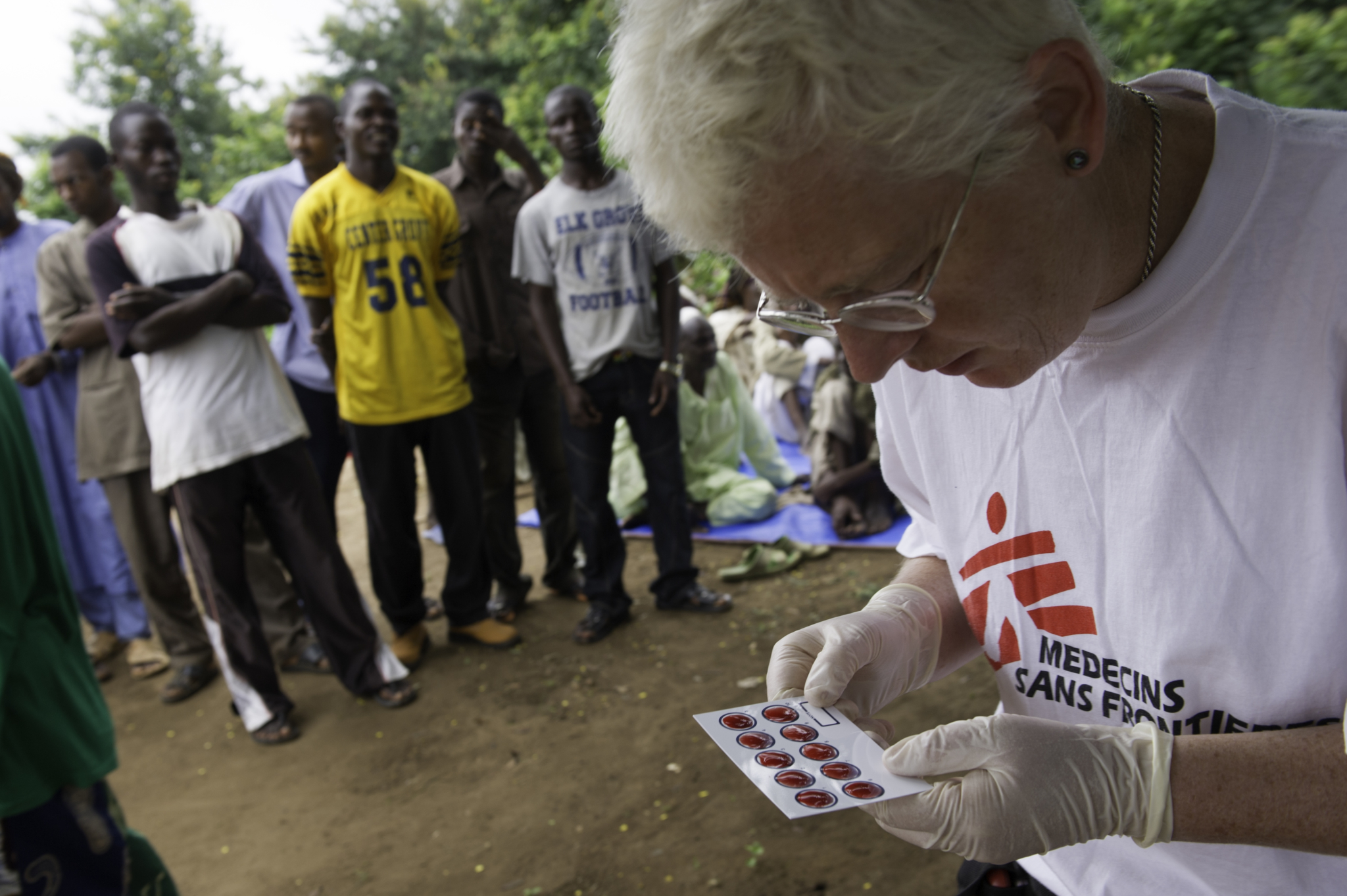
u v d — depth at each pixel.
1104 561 1.05
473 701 4.00
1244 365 0.89
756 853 2.84
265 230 4.66
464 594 4.45
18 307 4.67
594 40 9.77
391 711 3.99
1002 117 0.74
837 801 1.00
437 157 20.19
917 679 1.33
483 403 4.66
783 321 0.96
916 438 1.25
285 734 3.85
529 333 4.67
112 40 28.77
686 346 5.80
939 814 0.98
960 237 0.79
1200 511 0.95
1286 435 0.89
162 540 4.29
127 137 3.60
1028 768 0.96
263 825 3.32
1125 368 0.97
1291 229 0.85
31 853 1.77
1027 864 1.30
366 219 3.92
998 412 1.11
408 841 3.12
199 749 3.90
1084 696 1.13
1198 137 0.91
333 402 4.68
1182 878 1.12
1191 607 0.97
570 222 4.16
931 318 0.82
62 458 4.68
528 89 10.28
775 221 0.77
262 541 4.45
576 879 2.83
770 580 4.93
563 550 4.99
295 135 4.61
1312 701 0.94
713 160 0.74
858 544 5.20
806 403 6.97
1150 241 0.91
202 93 29.48
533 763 3.50
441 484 4.27
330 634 4.02
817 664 1.21
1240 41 3.99
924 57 0.71
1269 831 0.89
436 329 4.11
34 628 1.77
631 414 4.41
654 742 3.53
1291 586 0.92
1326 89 3.52
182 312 3.49
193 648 4.44
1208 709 1.00
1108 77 0.86
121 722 4.22
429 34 25.59
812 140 0.73
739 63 0.71
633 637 4.43
